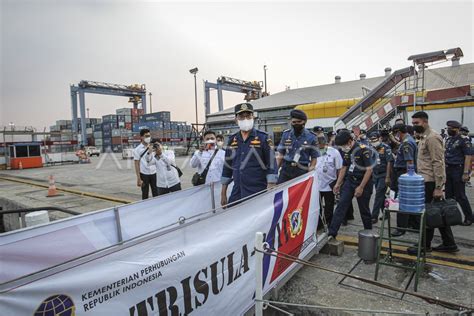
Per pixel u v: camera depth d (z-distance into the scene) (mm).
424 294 2785
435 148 3562
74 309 1362
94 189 10875
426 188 3775
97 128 63625
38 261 2160
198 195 3633
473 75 16609
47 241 2217
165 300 1768
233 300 2293
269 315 2707
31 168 23328
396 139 5613
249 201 2463
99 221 2576
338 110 16375
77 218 2412
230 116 22891
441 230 3664
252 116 3502
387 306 2641
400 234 4297
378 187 5039
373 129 11719
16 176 17344
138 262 1625
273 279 2783
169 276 1787
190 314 1927
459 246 3875
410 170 3146
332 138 6445
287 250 3004
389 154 4949
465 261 3404
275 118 19688
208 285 2062
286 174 4121
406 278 3102
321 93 24188
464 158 4629
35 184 13188
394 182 4934
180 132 46156
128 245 1585
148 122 52938
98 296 1451
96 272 1447
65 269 1337
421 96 10781
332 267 3443
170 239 1805
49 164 26203
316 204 3752
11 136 24094
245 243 2404
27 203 8469
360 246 3535
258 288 2145
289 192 3059
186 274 1898
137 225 2891
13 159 22531
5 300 1157
